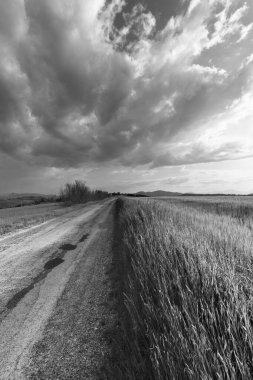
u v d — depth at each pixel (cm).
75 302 359
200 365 159
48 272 509
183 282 294
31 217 1759
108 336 267
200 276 299
